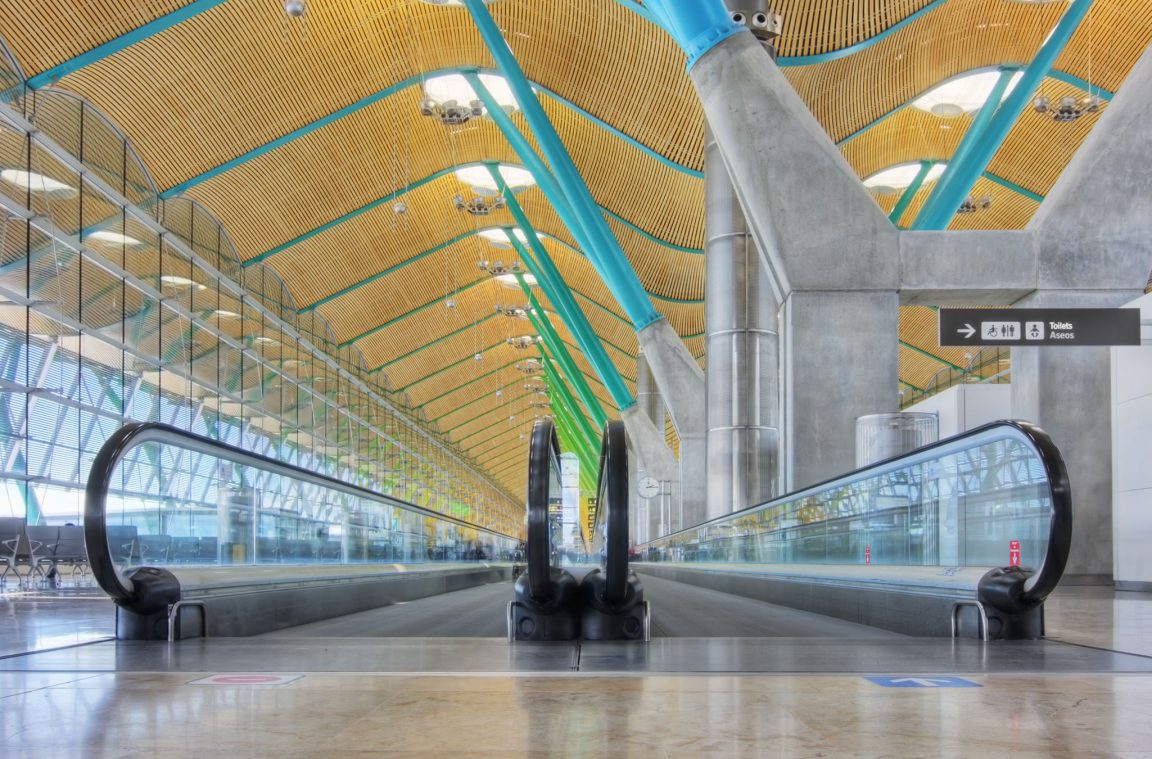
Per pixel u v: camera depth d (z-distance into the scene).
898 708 3.55
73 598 14.19
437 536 18.62
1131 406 14.28
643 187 29.77
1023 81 20.61
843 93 23.67
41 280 19.08
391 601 13.38
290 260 33.84
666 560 33.25
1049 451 5.65
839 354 14.20
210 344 27.47
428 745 2.96
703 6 14.42
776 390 21.33
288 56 23.38
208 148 24.78
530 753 2.85
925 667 4.72
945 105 28.03
